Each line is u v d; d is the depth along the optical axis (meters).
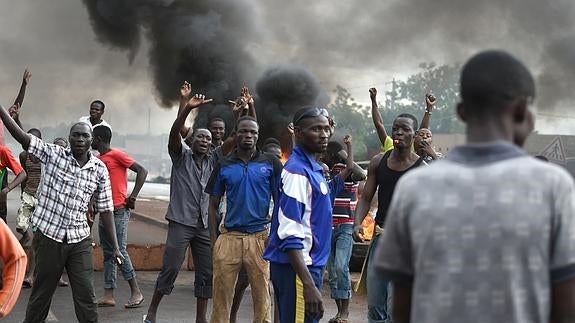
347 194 7.01
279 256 4.34
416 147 5.61
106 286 7.62
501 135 2.13
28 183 8.56
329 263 7.07
